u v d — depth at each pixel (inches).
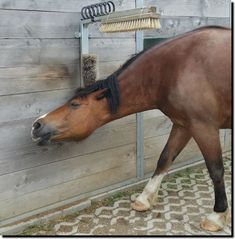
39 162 102.0
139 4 114.2
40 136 91.7
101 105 94.7
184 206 110.1
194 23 132.0
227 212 97.8
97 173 114.9
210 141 92.1
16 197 98.9
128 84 95.4
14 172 97.6
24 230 98.0
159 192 119.1
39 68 97.3
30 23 94.0
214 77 89.8
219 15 140.4
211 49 90.6
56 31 98.7
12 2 90.6
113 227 99.4
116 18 88.6
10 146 95.7
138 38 116.0
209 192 119.0
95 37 106.7
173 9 124.7
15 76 93.6
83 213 107.0
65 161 107.3
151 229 98.1
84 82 99.7
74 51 102.9
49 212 104.1
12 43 91.9
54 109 101.1
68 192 109.3
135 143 122.6
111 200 114.0
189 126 93.2
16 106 95.0
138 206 107.0
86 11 100.0
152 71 94.6
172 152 107.4
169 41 95.4
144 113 122.8
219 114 93.0
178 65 91.7
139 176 125.0
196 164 139.1
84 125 94.5
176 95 91.5
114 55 111.7
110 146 116.3
